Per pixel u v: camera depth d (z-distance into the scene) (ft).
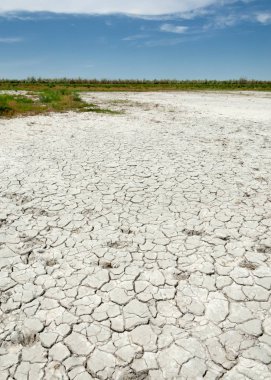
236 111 52.54
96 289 11.41
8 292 11.23
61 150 26.89
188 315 10.34
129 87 138.21
